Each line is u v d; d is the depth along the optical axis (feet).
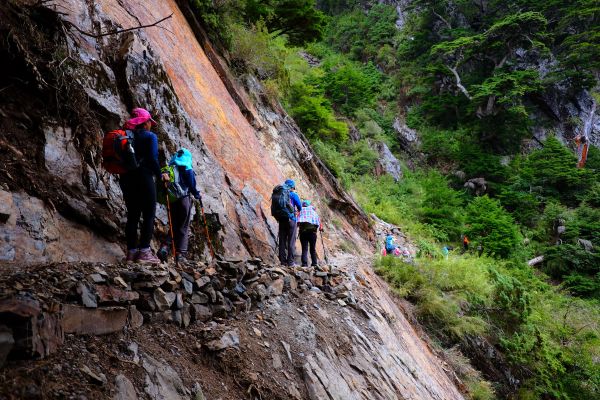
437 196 93.04
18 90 13.44
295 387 12.32
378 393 15.93
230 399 10.09
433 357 31.94
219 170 24.12
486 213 86.02
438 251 68.95
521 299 41.24
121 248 14.49
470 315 40.01
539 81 124.57
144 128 13.41
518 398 37.17
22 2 14.14
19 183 11.96
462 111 133.28
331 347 16.06
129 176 12.92
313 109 63.93
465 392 31.60
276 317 15.07
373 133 116.57
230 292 13.83
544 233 96.27
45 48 14.66
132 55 19.13
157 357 9.44
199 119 25.99
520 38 130.31
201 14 37.86
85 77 16.24
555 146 116.57
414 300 38.68
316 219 25.48
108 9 20.83
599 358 42.57
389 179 101.50
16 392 6.44
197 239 19.04
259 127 39.91
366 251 50.19
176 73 25.84
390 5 180.24
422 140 129.29
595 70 156.25
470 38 130.21
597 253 82.43
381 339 20.76
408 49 155.43
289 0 50.93
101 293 9.20
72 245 12.59
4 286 7.95
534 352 39.68
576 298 69.72
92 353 8.23
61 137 14.20
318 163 56.03
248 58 44.29
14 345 6.92
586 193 109.91
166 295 10.87
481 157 116.57
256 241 23.84
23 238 11.07
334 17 190.19
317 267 22.22
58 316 7.86
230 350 11.35
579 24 148.56
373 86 144.97
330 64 141.18
